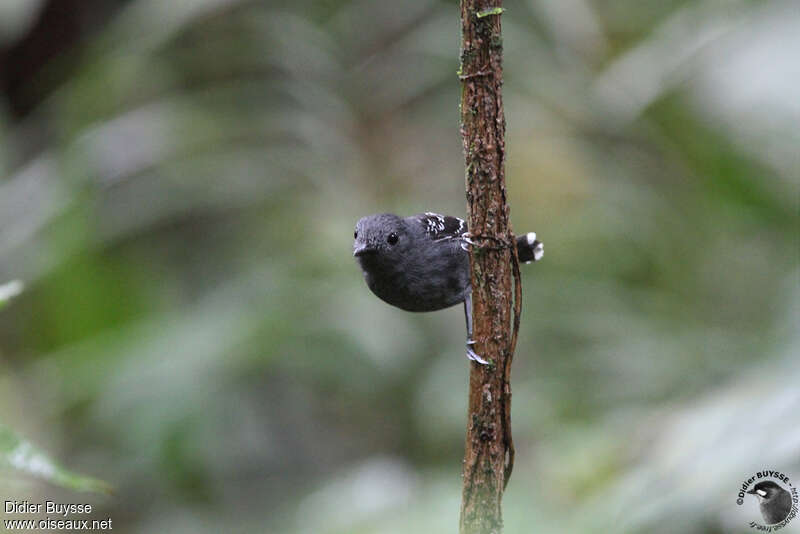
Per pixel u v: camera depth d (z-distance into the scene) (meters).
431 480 7.98
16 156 13.68
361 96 12.56
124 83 12.70
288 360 10.80
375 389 11.30
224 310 11.48
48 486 8.78
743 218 10.80
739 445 6.08
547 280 11.91
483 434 5.22
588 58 12.52
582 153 13.00
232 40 12.84
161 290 12.35
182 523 10.09
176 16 12.08
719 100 9.84
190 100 12.54
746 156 9.92
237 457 10.81
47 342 11.74
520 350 11.41
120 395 10.59
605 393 10.16
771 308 10.18
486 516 5.20
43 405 11.23
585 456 8.44
